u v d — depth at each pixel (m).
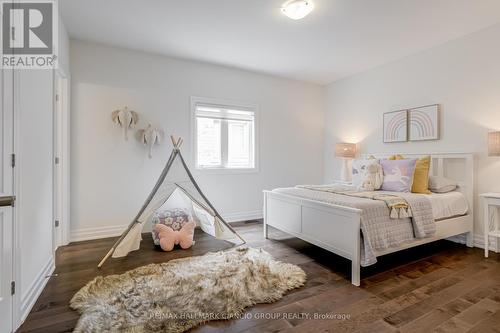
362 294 1.89
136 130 3.38
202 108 3.85
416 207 2.37
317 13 2.51
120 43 3.17
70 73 3.03
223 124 4.05
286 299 1.82
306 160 4.77
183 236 2.84
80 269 2.29
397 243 2.21
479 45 2.85
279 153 4.48
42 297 1.83
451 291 1.93
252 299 1.78
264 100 4.32
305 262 2.48
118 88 3.28
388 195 2.47
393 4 2.36
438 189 2.89
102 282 2.00
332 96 4.77
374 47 3.29
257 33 2.92
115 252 2.47
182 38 3.05
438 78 3.22
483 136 2.84
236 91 4.07
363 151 4.20
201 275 2.10
